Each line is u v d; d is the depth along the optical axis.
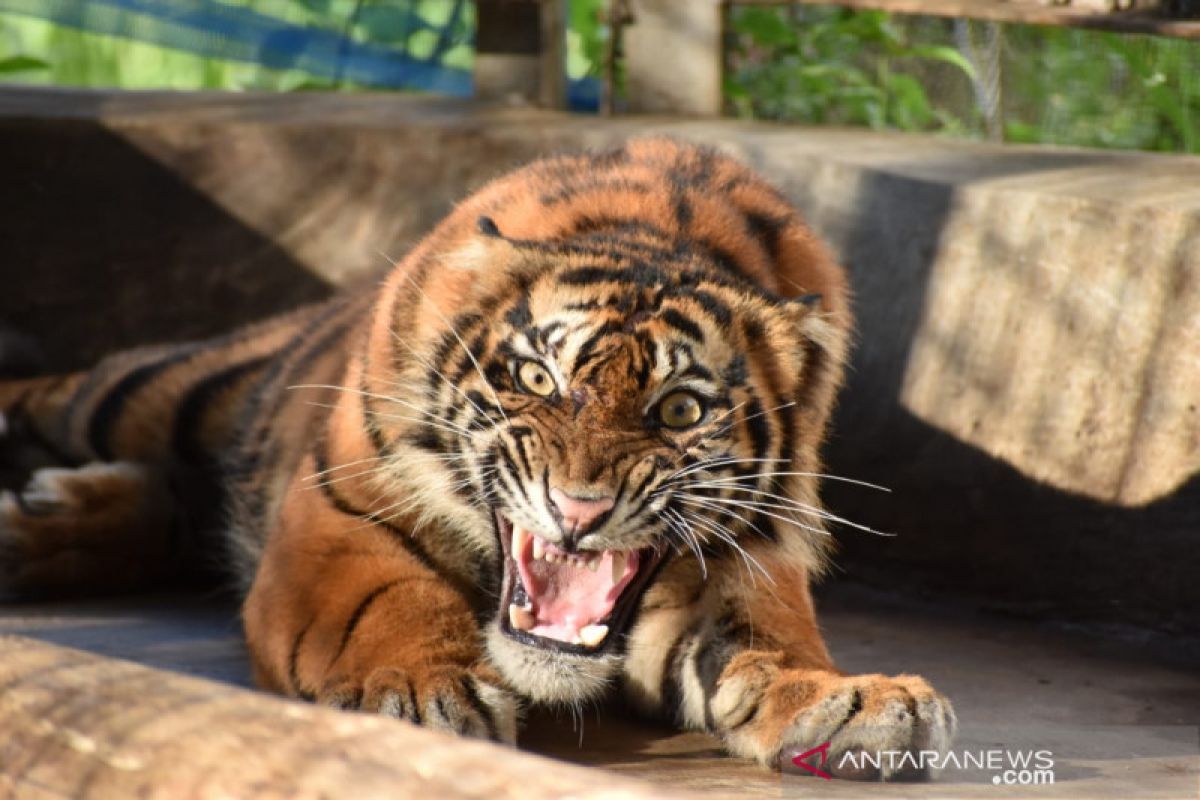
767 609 9.81
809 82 19.22
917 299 13.66
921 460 13.59
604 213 9.98
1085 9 14.23
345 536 9.67
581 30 20.45
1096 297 12.56
